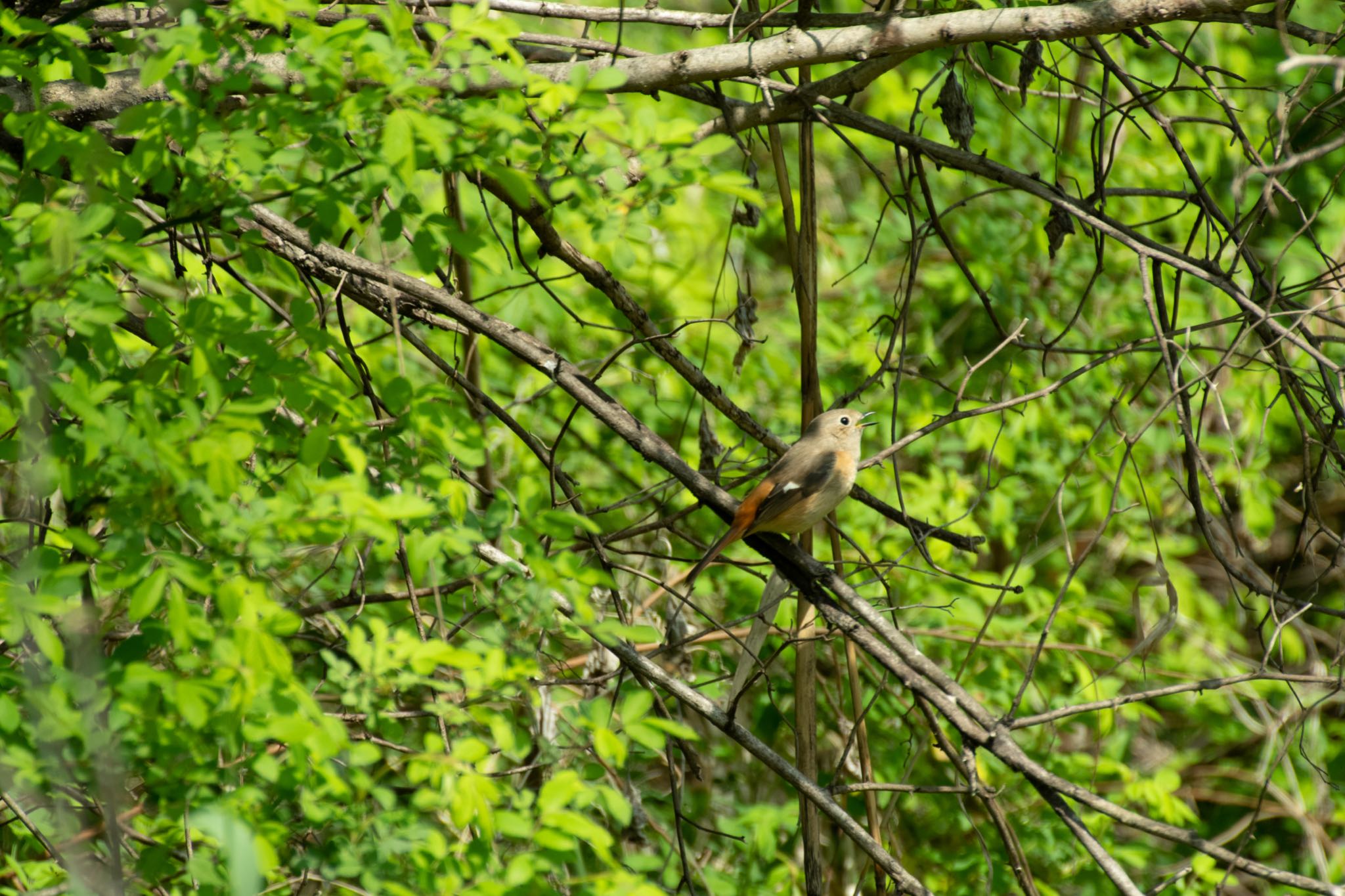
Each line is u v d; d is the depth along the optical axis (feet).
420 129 21.77
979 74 39.63
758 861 48.88
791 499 31.12
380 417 30.40
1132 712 52.24
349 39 23.52
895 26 29.86
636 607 48.78
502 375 54.75
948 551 52.70
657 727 22.39
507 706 31.76
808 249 35.50
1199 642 57.77
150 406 20.63
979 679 52.11
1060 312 62.64
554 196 23.89
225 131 23.12
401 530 23.22
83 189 25.29
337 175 24.06
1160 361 31.50
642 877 22.35
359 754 22.08
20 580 21.21
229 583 19.71
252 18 22.84
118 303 21.98
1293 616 27.63
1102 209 32.94
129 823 26.53
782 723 54.24
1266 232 63.93
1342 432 42.78
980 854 51.65
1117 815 25.26
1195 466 29.86
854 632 28.60
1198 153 62.95
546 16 32.35
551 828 21.43
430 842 21.33
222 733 20.38
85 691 20.74
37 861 27.94
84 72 24.54
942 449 57.57
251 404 21.53
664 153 24.98
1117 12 28.55
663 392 55.67
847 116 32.99
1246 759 65.98
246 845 19.89
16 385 20.53
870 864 36.27
